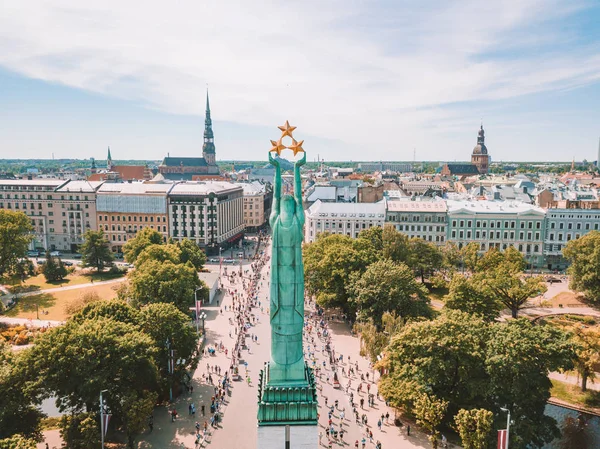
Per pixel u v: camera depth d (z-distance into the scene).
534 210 194.00
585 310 138.38
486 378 73.44
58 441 71.81
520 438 65.00
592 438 77.25
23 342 108.25
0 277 158.25
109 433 74.38
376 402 86.75
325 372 98.75
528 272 190.12
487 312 109.25
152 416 79.56
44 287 159.25
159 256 142.00
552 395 88.88
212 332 120.44
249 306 142.00
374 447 72.50
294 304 45.69
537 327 74.56
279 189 46.25
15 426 66.44
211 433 75.38
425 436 75.69
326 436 75.44
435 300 150.38
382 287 114.75
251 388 90.62
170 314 85.81
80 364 67.19
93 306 88.75
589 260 138.75
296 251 45.09
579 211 192.38
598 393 89.19
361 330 104.75
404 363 79.38
